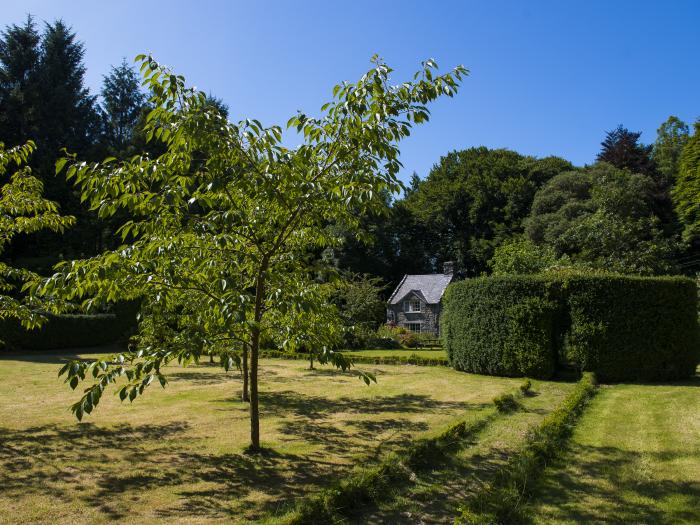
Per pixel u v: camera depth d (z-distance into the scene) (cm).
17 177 669
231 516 400
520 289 1309
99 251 3000
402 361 1780
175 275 457
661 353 1165
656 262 2078
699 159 2886
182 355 429
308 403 939
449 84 491
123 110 3734
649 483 454
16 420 774
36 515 400
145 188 490
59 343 2336
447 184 4534
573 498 421
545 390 1077
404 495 443
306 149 493
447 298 1577
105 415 813
